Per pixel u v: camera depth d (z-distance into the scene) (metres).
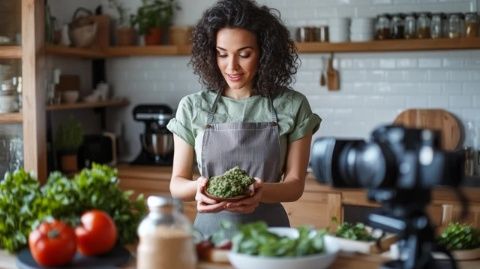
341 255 1.56
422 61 3.80
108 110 4.40
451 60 3.75
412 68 3.82
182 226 1.31
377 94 3.89
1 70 3.17
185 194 1.99
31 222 1.57
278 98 2.14
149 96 4.33
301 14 3.99
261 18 2.02
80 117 4.22
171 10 4.18
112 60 4.38
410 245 1.33
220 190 1.80
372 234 1.67
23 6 3.11
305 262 1.33
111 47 4.16
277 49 2.06
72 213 1.60
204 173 2.13
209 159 2.10
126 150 4.39
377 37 3.71
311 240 1.41
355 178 1.28
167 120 3.87
